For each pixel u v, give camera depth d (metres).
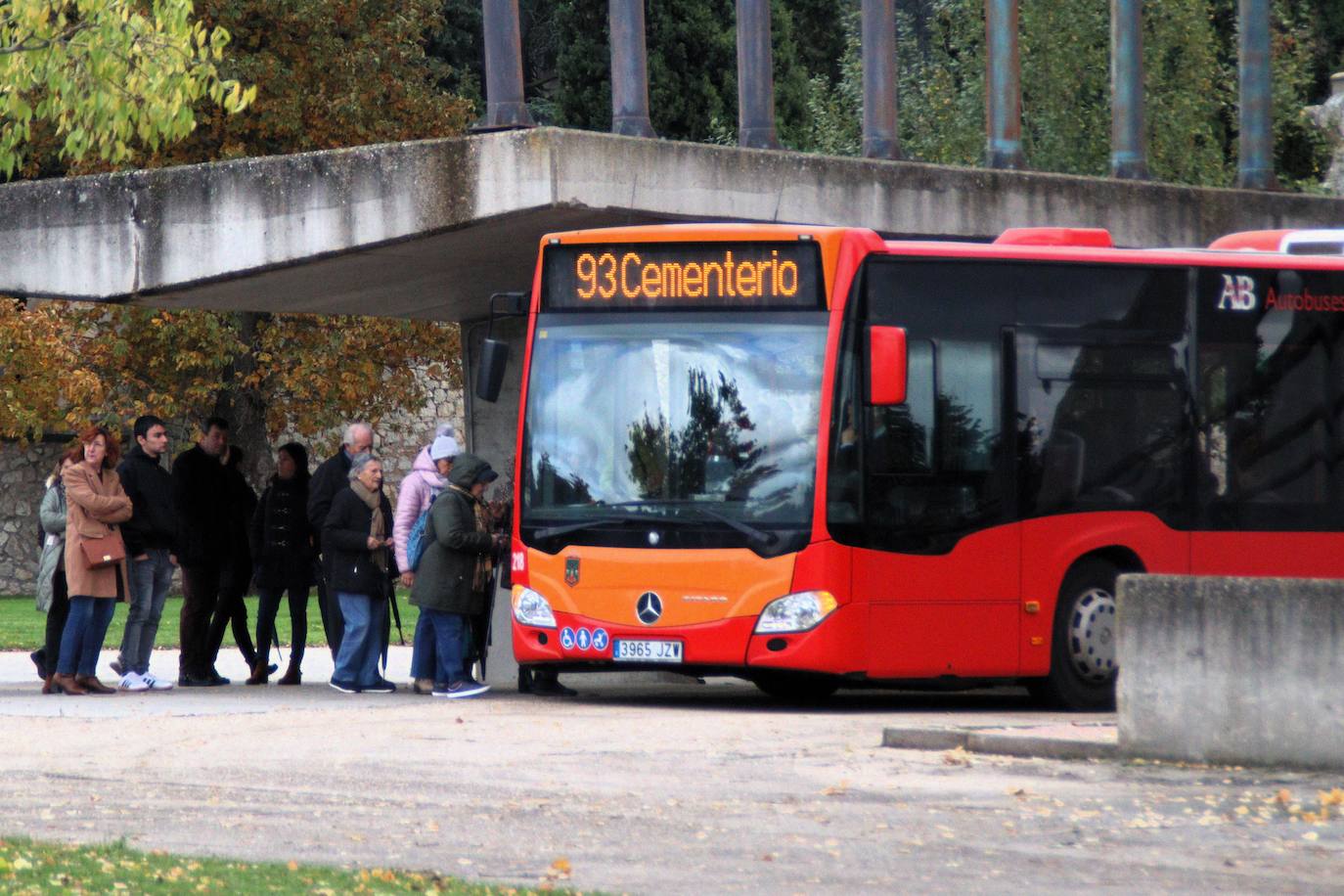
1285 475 33.88
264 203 37.97
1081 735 25.02
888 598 30.17
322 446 88.81
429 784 22.38
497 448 44.31
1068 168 70.25
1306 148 81.19
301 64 84.00
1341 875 17.47
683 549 30.20
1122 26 51.12
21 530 93.75
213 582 37.28
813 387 30.14
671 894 16.41
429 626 34.81
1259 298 33.94
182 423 93.31
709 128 101.88
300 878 16.38
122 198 39.44
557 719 29.14
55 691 34.78
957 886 16.84
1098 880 17.16
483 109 112.12
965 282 31.41
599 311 31.42
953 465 30.94
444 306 46.56
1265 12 54.66
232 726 28.30
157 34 47.12
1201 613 23.88
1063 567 31.75
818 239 30.42
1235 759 23.70
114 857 17.27
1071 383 32.12
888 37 45.03
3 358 79.31
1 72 47.12
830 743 25.89
